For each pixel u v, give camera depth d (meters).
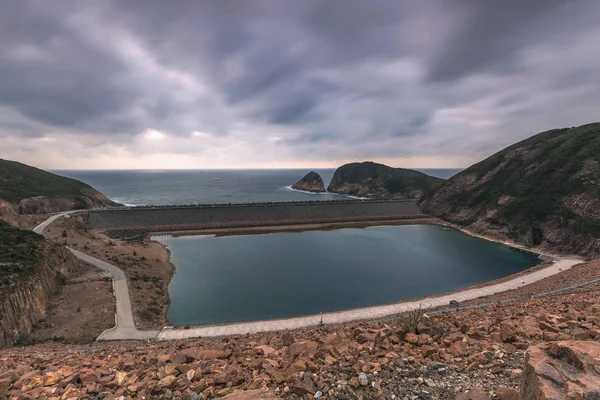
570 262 56.22
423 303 37.16
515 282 43.78
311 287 48.25
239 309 40.38
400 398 5.50
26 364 10.41
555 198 76.44
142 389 6.06
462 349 7.34
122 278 43.69
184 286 47.84
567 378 4.05
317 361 7.18
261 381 6.10
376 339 8.52
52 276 37.59
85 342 28.03
